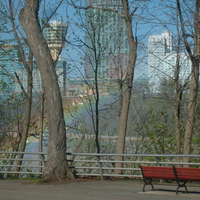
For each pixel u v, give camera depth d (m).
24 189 11.25
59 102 13.23
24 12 13.15
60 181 12.74
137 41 15.95
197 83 15.53
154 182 13.00
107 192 10.36
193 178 9.64
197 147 18.03
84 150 20.72
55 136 13.02
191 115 15.80
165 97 17.14
